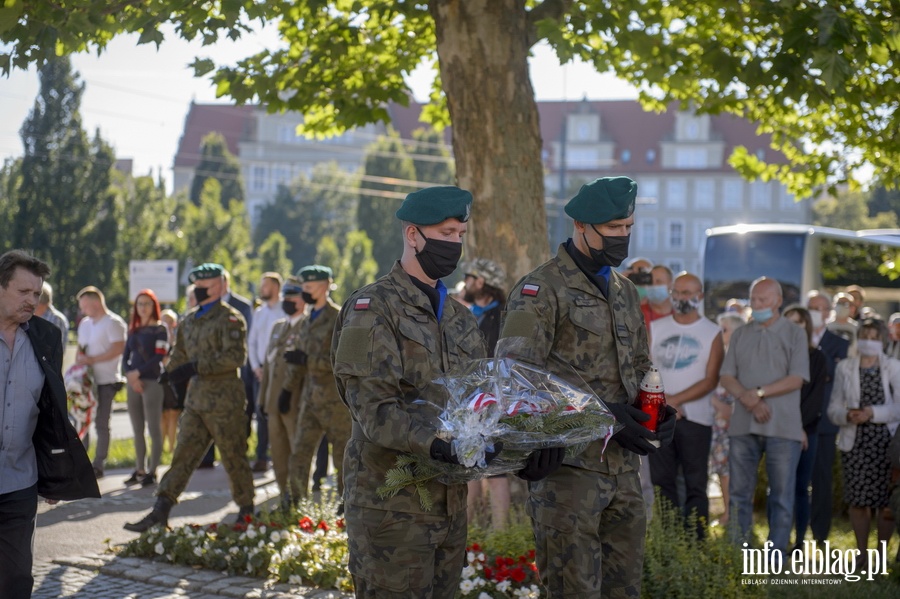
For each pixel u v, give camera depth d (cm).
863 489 791
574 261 443
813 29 692
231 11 652
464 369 385
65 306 4188
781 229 2125
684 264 9500
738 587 622
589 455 427
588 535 427
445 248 390
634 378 444
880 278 2206
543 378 397
